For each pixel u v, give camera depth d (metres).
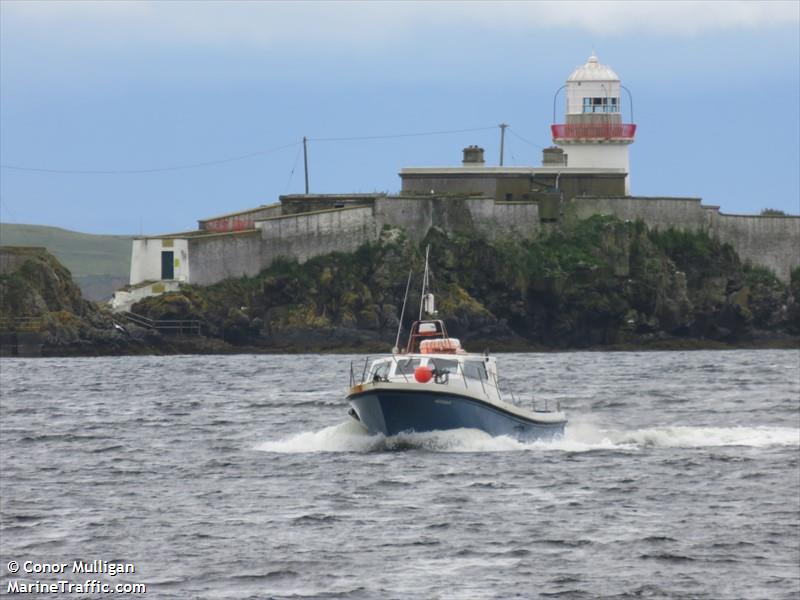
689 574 141.38
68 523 163.88
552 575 140.62
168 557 147.25
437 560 146.00
